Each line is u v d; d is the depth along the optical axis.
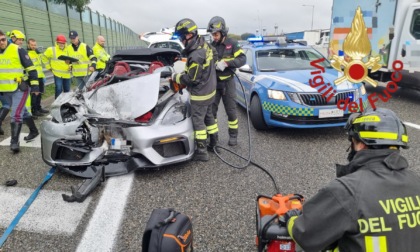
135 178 3.81
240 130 5.77
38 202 3.29
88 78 5.27
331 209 1.30
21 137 5.45
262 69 6.06
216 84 4.48
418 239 1.28
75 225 2.91
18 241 2.69
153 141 3.70
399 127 1.37
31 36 10.27
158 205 3.24
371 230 1.25
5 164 4.28
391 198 1.29
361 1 8.70
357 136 1.42
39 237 2.74
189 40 3.88
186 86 4.07
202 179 3.80
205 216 3.04
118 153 3.88
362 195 1.28
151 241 1.83
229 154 4.59
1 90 4.68
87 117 3.67
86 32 16.84
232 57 4.65
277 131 5.66
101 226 2.89
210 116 4.53
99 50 8.94
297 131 5.65
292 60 6.29
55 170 4.03
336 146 4.85
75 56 7.75
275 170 4.04
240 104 6.95
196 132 4.18
